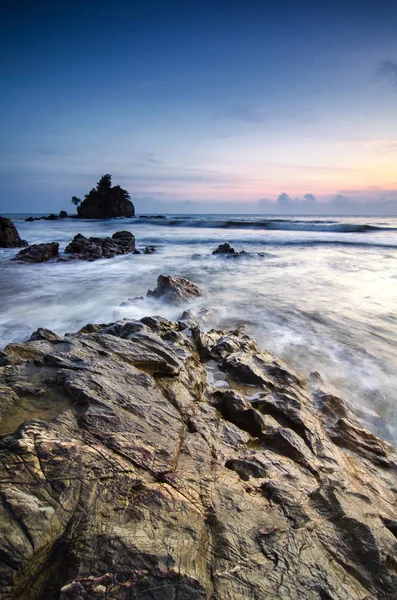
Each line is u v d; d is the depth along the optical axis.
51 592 2.52
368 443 5.88
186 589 2.58
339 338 10.86
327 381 8.34
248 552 3.05
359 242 37.47
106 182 101.62
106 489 3.35
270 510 3.68
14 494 3.06
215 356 8.45
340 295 16.22
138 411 4.77
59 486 3.24
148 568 2.68
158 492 3.48
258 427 5.67
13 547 2.68
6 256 27.17
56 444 3.68
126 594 2.51
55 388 4.95
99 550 2.78
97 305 14.62
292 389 7.13
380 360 9.35
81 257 27.39
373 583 2.95
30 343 6.46
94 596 2.47
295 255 29.75
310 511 3.78
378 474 5.27
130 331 8.25
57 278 20.23
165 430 4.61
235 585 2.73
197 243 40.75
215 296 16.00
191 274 21.80
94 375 5.28
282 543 3.19
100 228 62.12
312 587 2.81
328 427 6.17
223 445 4.95
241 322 12.39
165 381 6.09
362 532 3.44
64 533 2.89
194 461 4.24
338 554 3.21
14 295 16.20
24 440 3.61
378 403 7.55
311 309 13.92
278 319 12.70
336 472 4.89
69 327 11.86
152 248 34.41
